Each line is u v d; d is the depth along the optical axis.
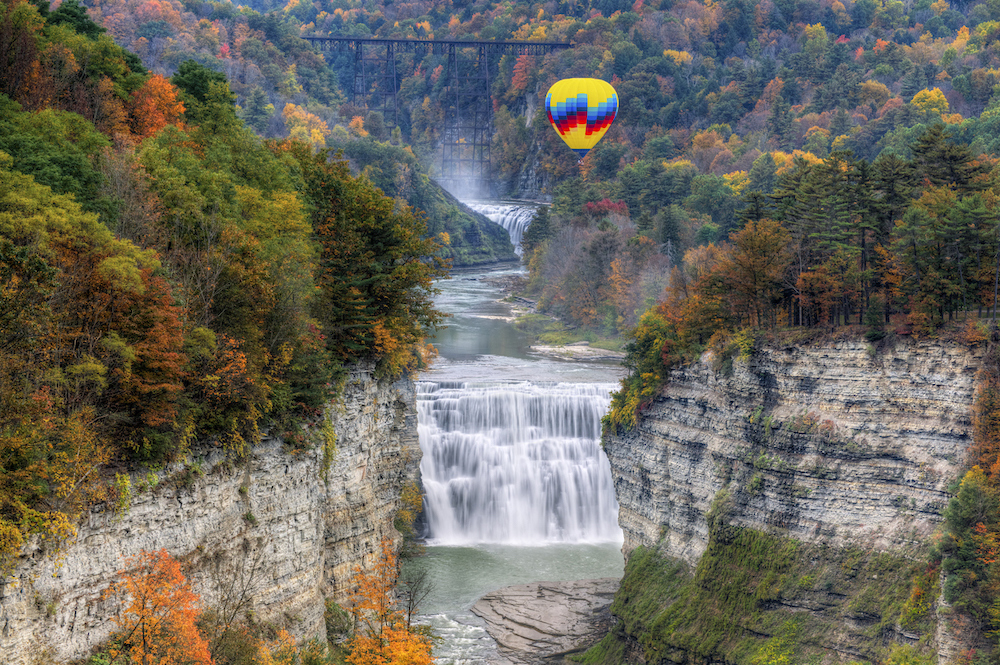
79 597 47.81
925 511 78.44
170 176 60.41
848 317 89.56
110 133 69.31
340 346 73.94
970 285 83.25
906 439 80.88
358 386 74.81
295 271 65.06
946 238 83.50
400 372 83.25
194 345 55.53
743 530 86.88
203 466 55.97
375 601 70.00
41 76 67.56
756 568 84.88
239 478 58.59
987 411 76.19
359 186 81.69
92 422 49.97
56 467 47.00
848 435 83.19
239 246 61.78
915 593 75.12
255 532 59.94
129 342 52.09
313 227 75.69
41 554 45.97
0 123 57.50
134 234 56.94
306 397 65.62
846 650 77.88
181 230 59.88
